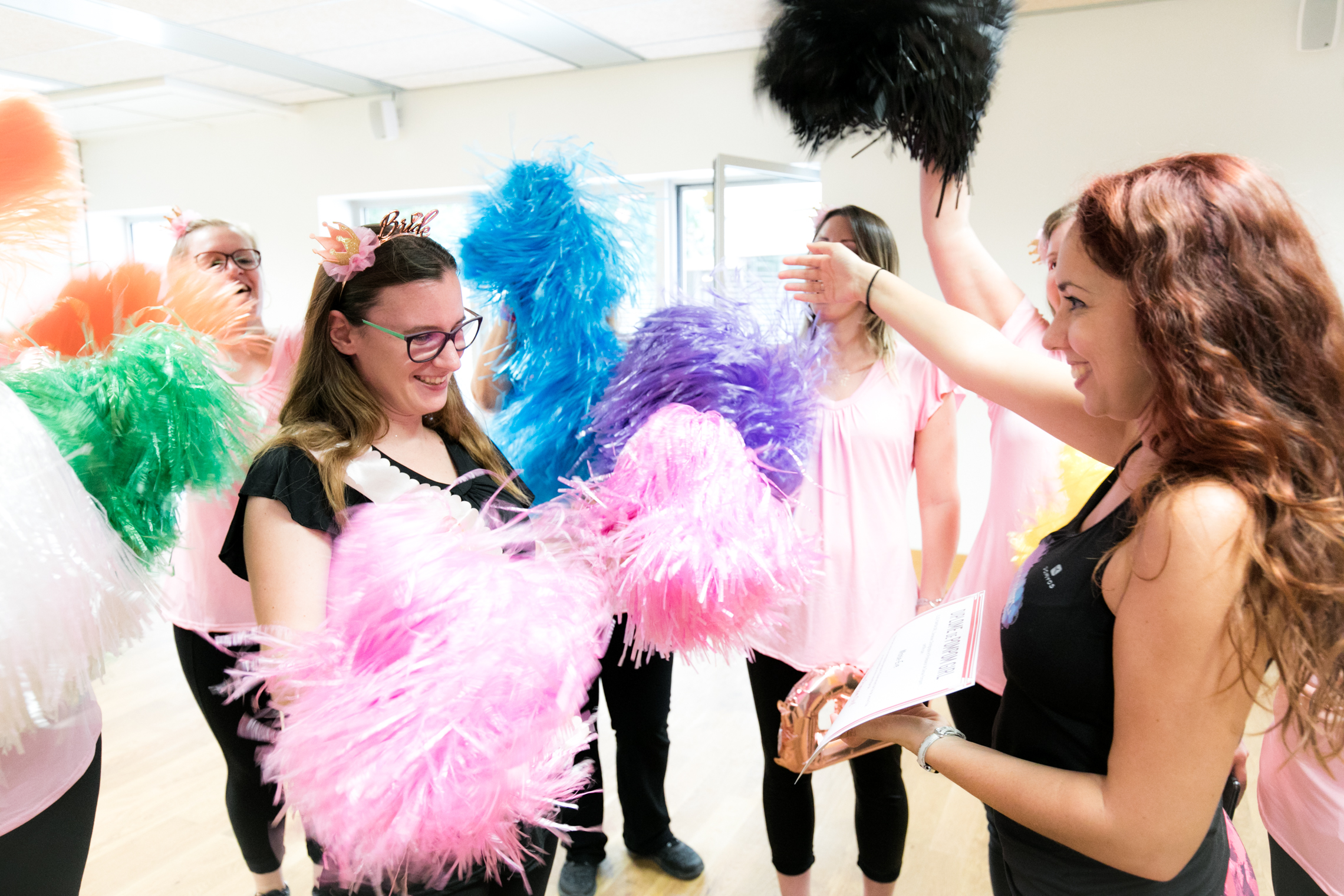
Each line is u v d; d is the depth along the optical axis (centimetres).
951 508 160
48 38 437
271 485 94
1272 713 71
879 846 157
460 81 525
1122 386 75
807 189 450
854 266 120
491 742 75
